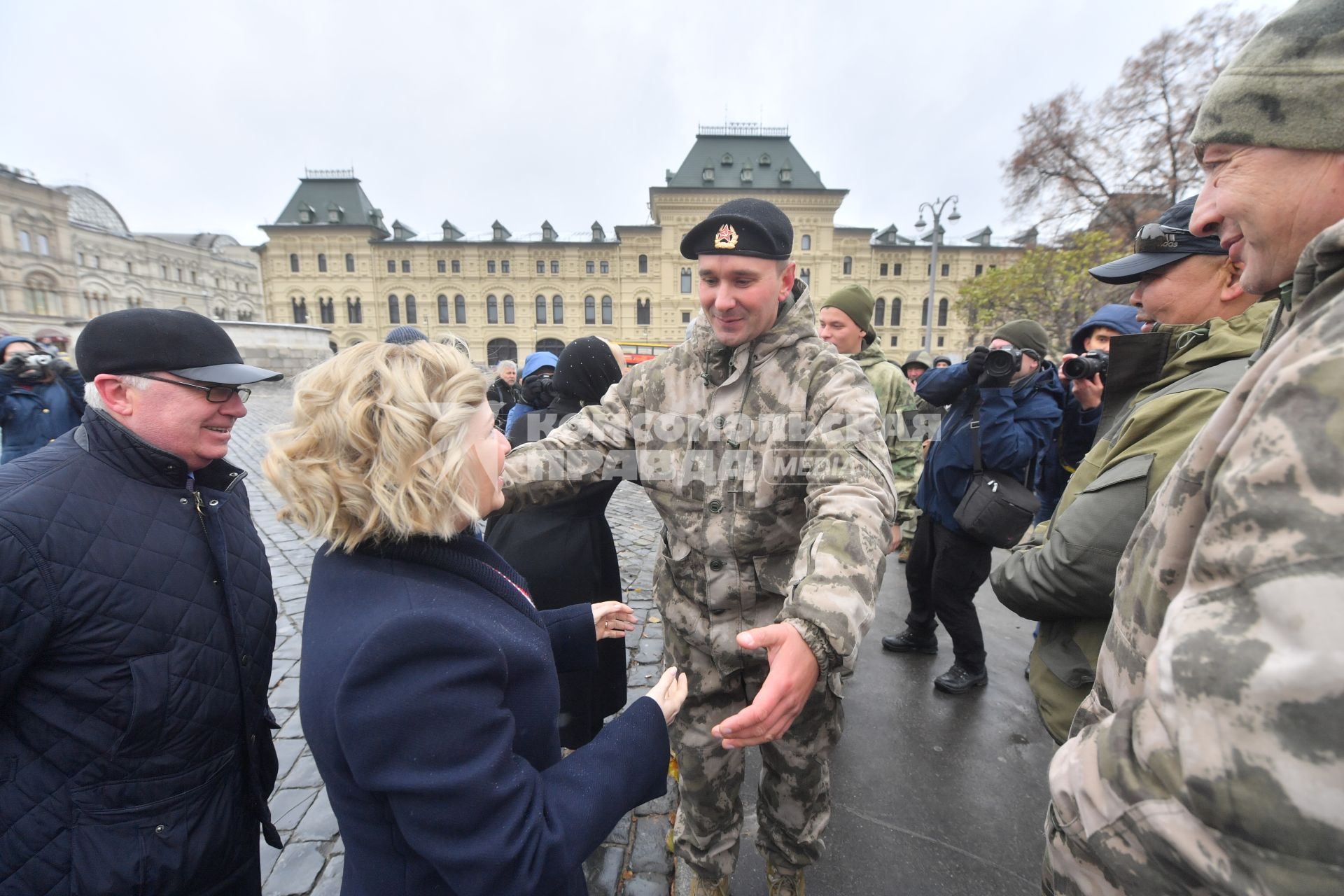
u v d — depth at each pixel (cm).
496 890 72
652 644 341
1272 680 43
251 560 146
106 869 119
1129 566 78
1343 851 40
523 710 87
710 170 4491
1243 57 72
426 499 80
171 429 130
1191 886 51
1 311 4422
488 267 4625
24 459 124
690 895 182
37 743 116
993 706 289
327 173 5291
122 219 6612
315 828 209
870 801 226
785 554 142
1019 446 264
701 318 147
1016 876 192
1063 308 1576
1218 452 60
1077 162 1608
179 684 126
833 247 4391
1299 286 59
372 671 71
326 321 4700
